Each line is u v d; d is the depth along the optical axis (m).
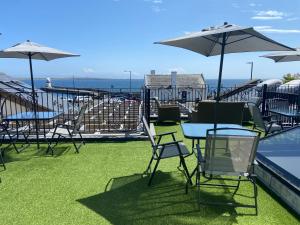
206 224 2.94
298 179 3.18
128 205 3.35
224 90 10.82
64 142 6.34
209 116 6.66
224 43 3.89
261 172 3.98
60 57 6.35
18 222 2.98
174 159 5.10
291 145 4.43
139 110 9.66
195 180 4.10
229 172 3.17
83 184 3.97
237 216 3.09
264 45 4.01
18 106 8.06
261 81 13.23
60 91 8.73
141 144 6.13
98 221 2.99
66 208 3.28
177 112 8.50
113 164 4.82
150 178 3.94
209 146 3.05
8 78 11.47
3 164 4.62
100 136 6.53
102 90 8.73
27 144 6.20
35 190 3.77
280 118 7.96
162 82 22.91
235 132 4.04
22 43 5.54
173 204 3.38
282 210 3.22
